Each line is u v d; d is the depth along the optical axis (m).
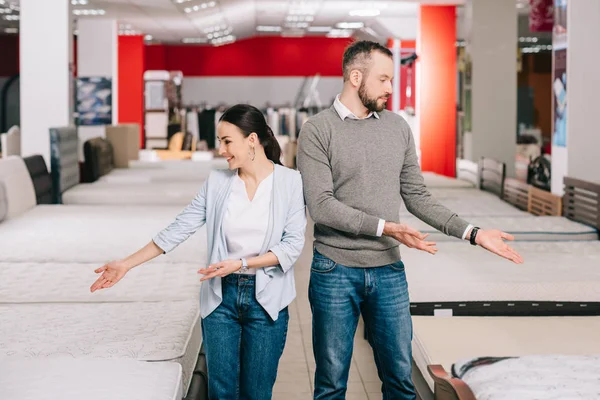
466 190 9.52
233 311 2.85
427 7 13.14
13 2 12.97
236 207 2.88
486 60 11.03
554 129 7.30
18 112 21.53
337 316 2.99
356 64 2.92
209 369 2.90
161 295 4.08
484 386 2.52
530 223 6.44
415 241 2.81
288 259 2.84
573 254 5.19
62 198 8.41
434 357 3.38
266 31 21.02
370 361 4.54
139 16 14.81
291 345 4.90
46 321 3.51
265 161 2.92
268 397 2.95
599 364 2.72
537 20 10.31
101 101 15.49
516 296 4.16
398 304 3.00
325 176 2.94
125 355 3.01
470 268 4.59
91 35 15.41
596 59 6.86
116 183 9.50
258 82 23.75
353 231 2.87
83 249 5.32
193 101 23.86
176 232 2.94
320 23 18.02
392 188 2.99
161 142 19.34
